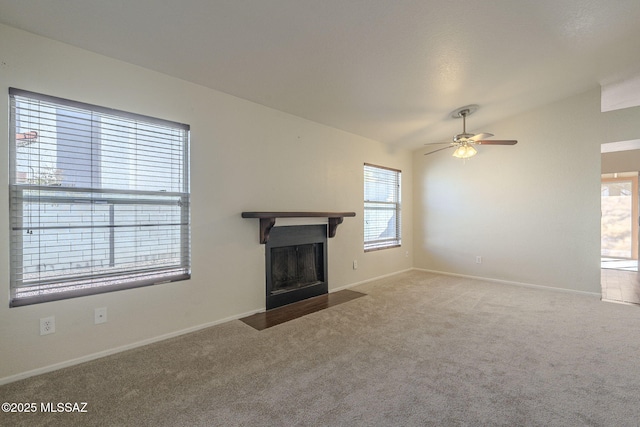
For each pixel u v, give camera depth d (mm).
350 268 4629
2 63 2016
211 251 3055
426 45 2635
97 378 2086
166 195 2789
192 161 2916
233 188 3238
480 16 2344
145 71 2645
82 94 2324
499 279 4875
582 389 1958
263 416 1704
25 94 2090
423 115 4203
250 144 3395
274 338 2750
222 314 3143
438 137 5227
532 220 4566
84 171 2355
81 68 2320
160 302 2709
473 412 1737
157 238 2738
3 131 2025
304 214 3580
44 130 2188
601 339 2725
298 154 3910
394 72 3020
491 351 2494
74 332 2279
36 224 2164
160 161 2750
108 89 2447
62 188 2262
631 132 3840
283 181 3727
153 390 1949
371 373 2154
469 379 2076
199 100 2980
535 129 4516
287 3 1999
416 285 4684
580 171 4188
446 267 5488
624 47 2977
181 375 2125
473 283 4805
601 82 3826
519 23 2488
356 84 3189
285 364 2281
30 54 2111
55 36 2164
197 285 2947
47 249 2207
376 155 5125
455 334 2836
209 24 2145
